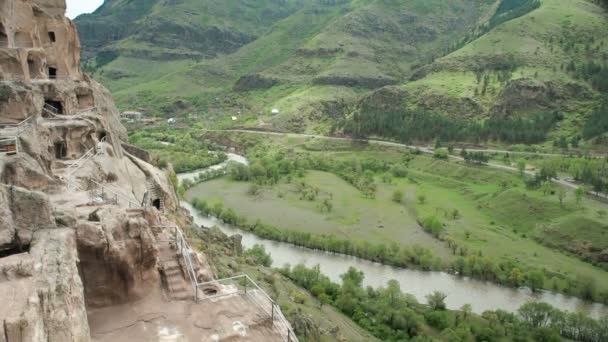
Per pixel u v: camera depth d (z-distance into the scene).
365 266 107.00
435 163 187.75
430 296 86.19
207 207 139.62
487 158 183.00
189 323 29.03
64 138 53.44
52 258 24.77
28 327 20.16
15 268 23.16
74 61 80.56
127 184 55.25
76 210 32.84
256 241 120.12
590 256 108.75
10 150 37.00
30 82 59.41
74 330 22.52
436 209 143.50
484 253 112.06
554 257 110.44
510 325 77.62
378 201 153.00
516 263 106.00
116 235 30.48
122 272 30.34
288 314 68.25
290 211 141.38
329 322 74.50
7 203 27.28
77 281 24.78
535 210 131.88
